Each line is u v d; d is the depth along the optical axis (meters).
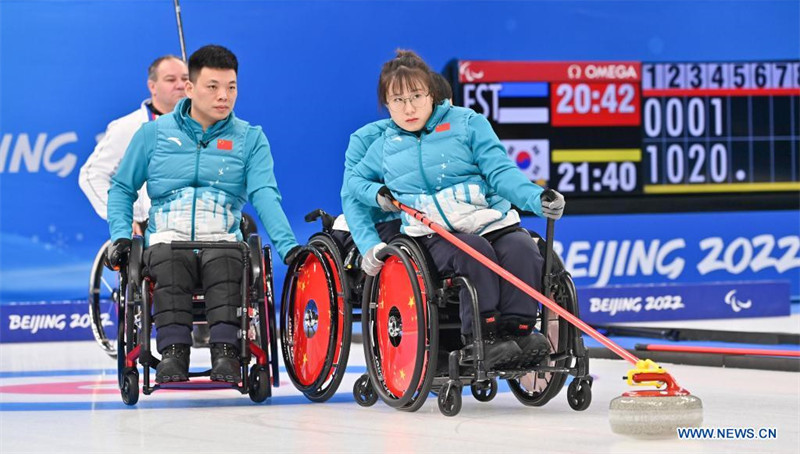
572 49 16.50
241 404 7.72
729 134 16.97
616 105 16.62
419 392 6.93
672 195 16.83
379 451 5.55
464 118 7.32
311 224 15.75
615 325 13.41
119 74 15.20
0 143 14.85
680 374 9.46
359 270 7.97
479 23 16.20
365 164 7.59
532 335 6.66
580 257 16.53
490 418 6.72
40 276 15.02
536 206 6.75
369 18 15.92
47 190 15.03
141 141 8.01
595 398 7.69
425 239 7.02
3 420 6.95
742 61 17.00
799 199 17.20
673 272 16.83
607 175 16.61
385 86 7.30
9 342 13.95
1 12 14.84
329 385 7.59
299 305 8.06
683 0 16.78
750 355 9.91
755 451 5.39
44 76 14.98
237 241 7.76
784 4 17.08
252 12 15.55
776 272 17.16
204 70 7.85
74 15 15.05
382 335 7.34
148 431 6.38
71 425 6.68
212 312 7.36
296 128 15.71
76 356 12.05
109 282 13.38
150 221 8.00
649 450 5.44
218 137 8.05
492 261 6.65
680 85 16.81
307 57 15.73
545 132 16.42
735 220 17.00
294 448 5.69
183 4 15.34
